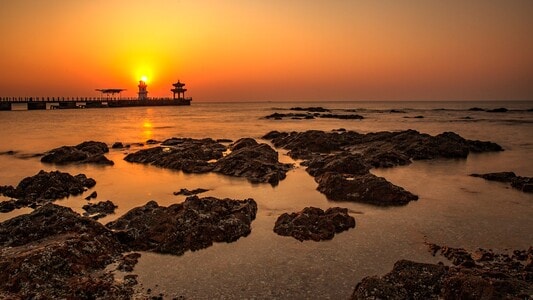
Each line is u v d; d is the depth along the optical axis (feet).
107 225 54.54
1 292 36.91
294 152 120.88
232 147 127.13
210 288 39.68
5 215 62.59
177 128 232.32
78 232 48.73
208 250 48.67
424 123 261.65
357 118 313.73
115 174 94.38
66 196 73.72
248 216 58.18
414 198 70.38
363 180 73.10
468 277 36.06
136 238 50.11
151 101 596.70
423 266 39.70
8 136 180.55
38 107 442.09
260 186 80.59
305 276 42.01
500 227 56.34
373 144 129.90
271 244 50.42
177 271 43.21
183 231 50.67
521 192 76.02
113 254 46.68
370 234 53.62
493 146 134.10
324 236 52.08
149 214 54.75
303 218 55.42
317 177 86.43
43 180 76.07
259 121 295.89
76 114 370.73
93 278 40.83
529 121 274.36
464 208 65.41
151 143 155.43
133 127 237.04
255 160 94.94
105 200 70.90
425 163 107.86
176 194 74.90
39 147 144.56
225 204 59.88
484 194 74.49
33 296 36.32
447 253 46.55
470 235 53.21
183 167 99.04
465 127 229.04
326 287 39.73
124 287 39.17
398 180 86.33
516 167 102.47
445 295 35.73
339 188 73.26
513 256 46.21
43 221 50.57
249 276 42.11
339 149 130.21
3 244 47.11
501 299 33.53
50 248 42.42
